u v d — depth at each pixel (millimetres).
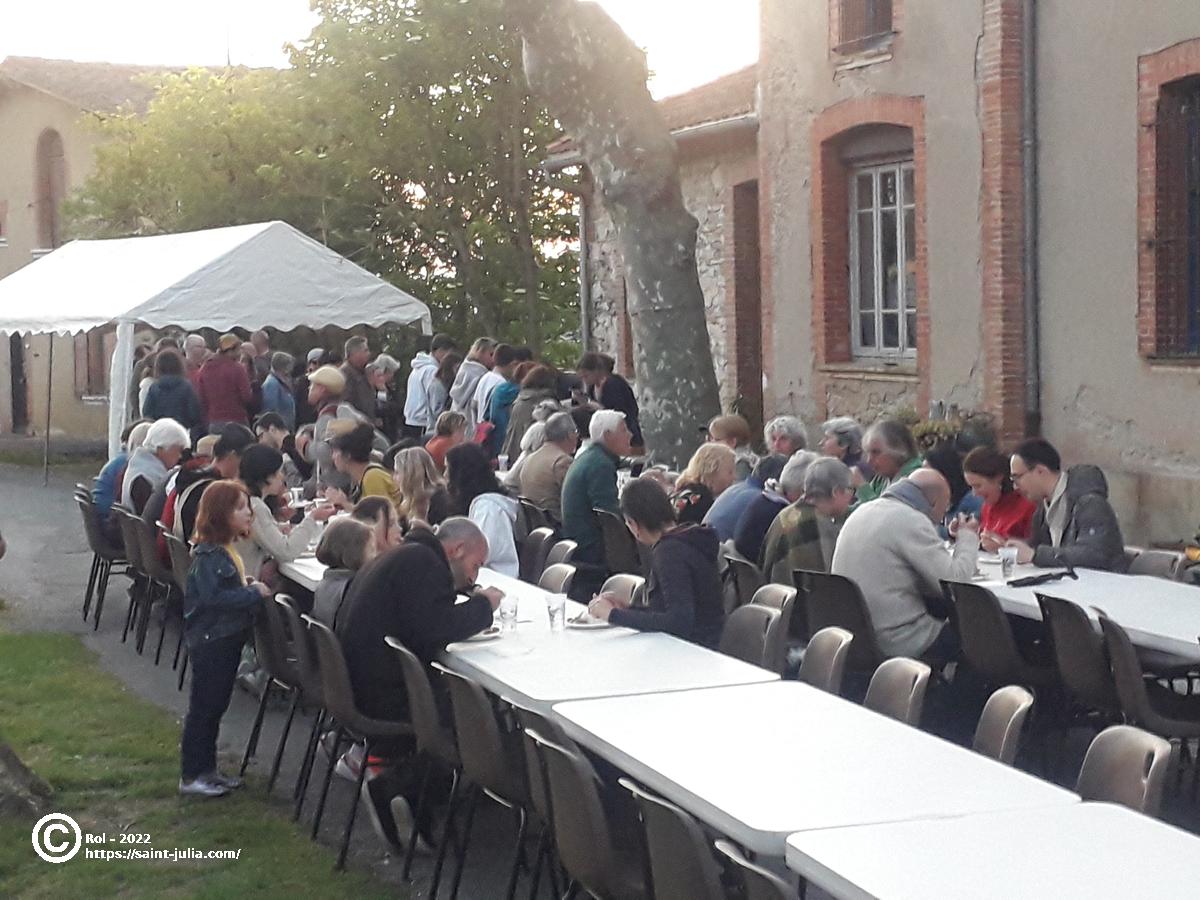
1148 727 5590
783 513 7234
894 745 4270
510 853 5973
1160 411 10961
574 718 4633
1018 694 4348
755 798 3764
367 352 15727
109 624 10820
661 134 11922
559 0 11609
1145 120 10938
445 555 6160
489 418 13500
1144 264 11000
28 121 29141
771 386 15117
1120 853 3295
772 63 14703
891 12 13227
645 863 3936
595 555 9023
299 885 5633
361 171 22250
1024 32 11883
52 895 5535
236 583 6723
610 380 13383
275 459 8414
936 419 12578
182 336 20859
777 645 5801
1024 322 12078
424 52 21719
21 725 7805
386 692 5938
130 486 10266
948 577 6633
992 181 12086
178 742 7512
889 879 3145
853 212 14141
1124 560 7590
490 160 22516
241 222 23141
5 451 26078
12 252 29797
